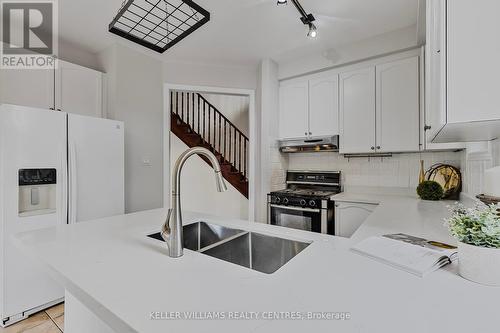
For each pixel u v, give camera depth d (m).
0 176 1.79
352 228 2.69
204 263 0.90
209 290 0.71
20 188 1.95
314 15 2.26
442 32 0.83
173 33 1.84
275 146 3.37
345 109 2.92
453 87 0.81
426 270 0.79
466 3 0.80
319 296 0.67
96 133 2.30
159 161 3.11
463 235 0.78
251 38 2.67
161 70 3.13
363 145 2.80
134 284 0.74
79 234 1.27
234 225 1.48
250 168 3.35
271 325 0.55
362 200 2.62
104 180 2.35
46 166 1.97
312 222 2.84
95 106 2.71
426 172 2.72
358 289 0.70
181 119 5.04
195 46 2.84
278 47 2.88
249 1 2.06
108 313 0.62
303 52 3.01
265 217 3.22
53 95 2.42
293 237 1.24
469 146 1.96
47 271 0.92
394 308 0.61
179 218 0.98
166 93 3.15
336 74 2.98
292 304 0.63
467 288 0.71
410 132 2.54
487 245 0.74
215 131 5.46
